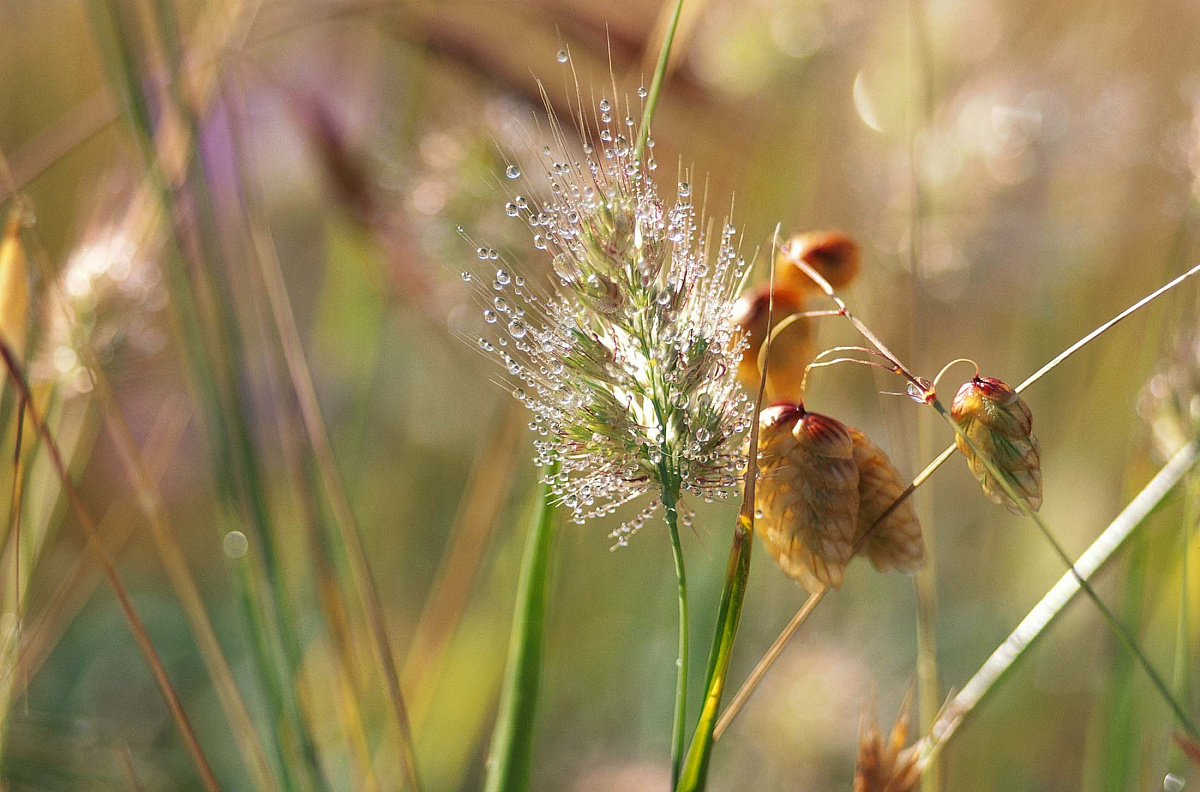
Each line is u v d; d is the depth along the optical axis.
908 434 0.36
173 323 0.31
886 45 0.44
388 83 0.43
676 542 0.26
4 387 0.31
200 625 0.31
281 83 0.40
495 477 0.34
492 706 0.39
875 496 0.27
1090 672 0.40
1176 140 0.34
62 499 0.34
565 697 0.44
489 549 0.36
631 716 0.44
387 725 0.34
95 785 0.33
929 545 0.31
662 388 0.26
